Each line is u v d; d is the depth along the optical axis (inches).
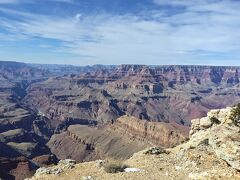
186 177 1083.3
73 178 1164.5
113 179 1098.1
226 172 1057.5
